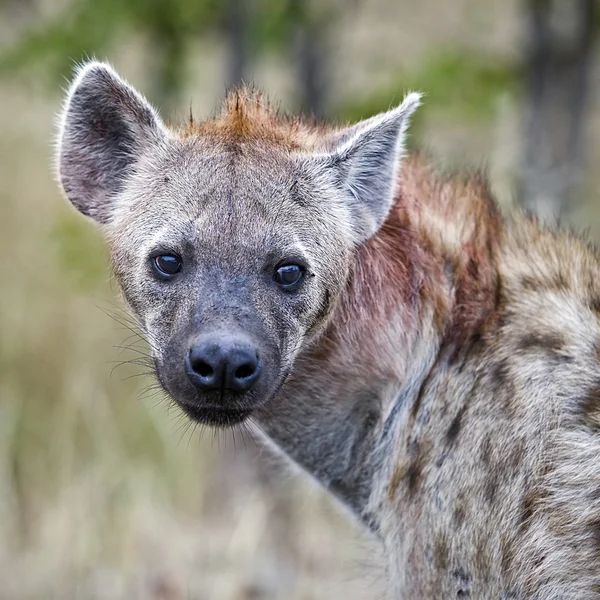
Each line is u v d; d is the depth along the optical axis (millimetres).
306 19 12688
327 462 7805
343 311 7555
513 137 13469
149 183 7523
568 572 6812
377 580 8109
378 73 14930
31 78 12625
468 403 7199
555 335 7168
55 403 12875
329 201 7559
